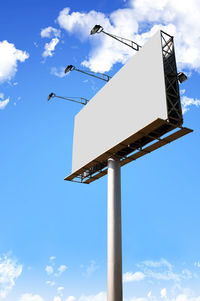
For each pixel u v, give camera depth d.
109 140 25.06
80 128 31.27
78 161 29.94
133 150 24.11
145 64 22.78
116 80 26.09
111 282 20.39
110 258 21.09
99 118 27.58
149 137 22.36
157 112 20.52
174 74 21.45
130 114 23.14
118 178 23.88
